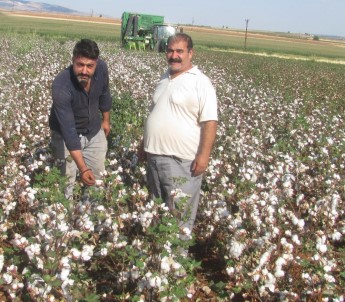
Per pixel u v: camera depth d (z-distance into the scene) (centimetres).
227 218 255
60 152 295
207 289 245
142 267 192
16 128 415
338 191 336
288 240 245
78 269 222
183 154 255
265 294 206
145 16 2361
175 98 251
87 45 255
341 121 647
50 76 820
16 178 275
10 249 220
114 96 635
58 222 210
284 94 959
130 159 364
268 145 461
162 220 206
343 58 3441
